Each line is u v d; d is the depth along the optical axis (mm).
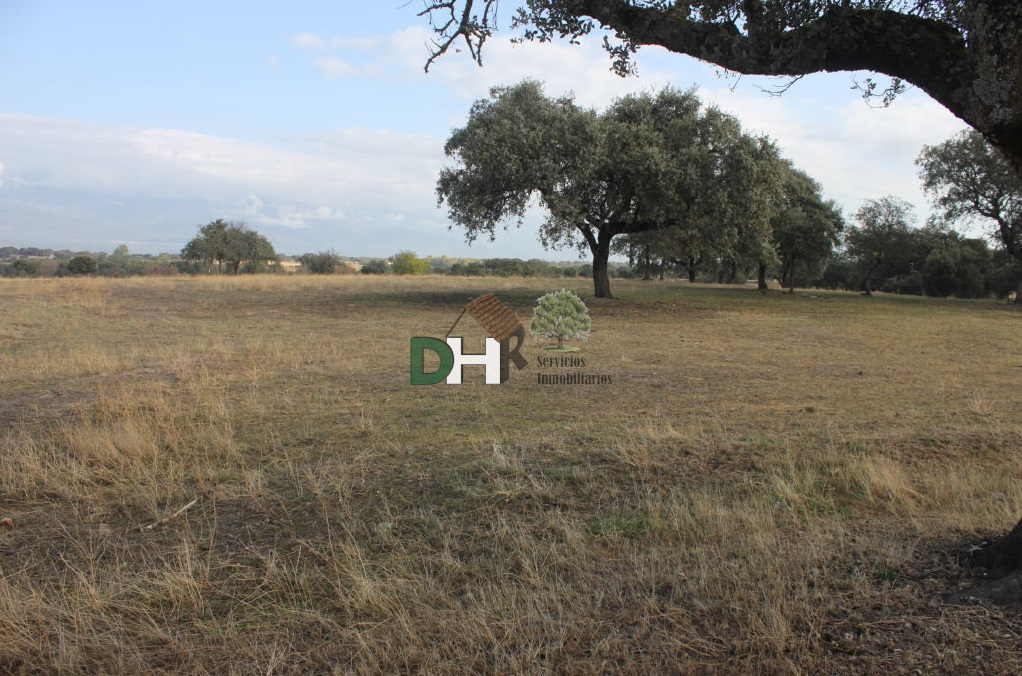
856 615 2816
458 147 23062
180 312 18031
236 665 2660
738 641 2664
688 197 21500
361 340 13188
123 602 3158
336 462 5301
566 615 2939
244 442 5938
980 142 30578
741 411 7348
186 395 8000
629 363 10945
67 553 3740
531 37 4449
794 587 3102
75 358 10242
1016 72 2682
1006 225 31594
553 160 20125
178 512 4262
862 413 7281
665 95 21984
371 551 3695
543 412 7273
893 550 3424
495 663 2588
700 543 3723
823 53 3211
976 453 5492
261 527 4062
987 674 2338
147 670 2643
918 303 29078
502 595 3137
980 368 10828
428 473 4973
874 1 3449
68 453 5477
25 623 2906
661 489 4617
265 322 16109
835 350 12977
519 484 4664
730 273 49125
